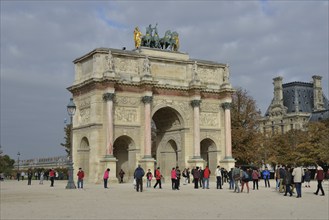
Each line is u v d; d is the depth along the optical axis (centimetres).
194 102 9269
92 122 8475
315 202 3984
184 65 9469
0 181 11619
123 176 9206
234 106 11662
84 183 8388
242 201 4116
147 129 8644
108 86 8338
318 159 12681
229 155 9612
